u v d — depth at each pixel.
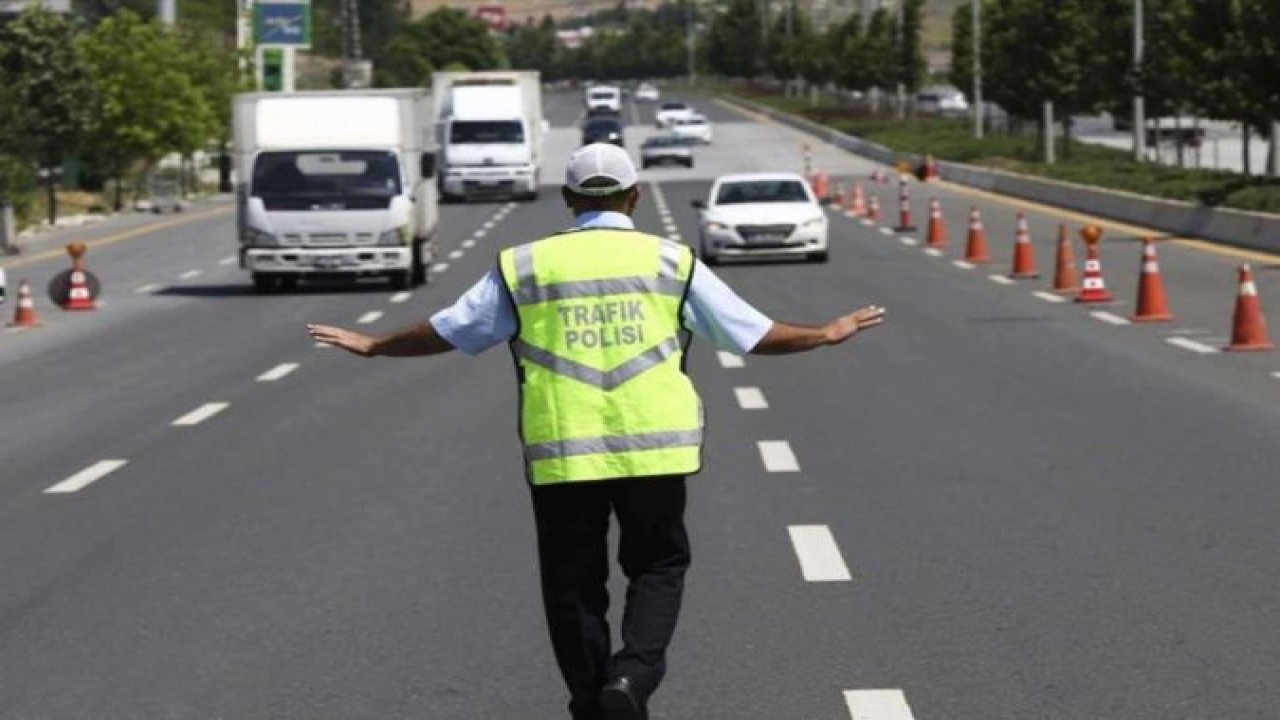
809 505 25.34
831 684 16.64
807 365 42.12
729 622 18.97
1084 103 150.38
